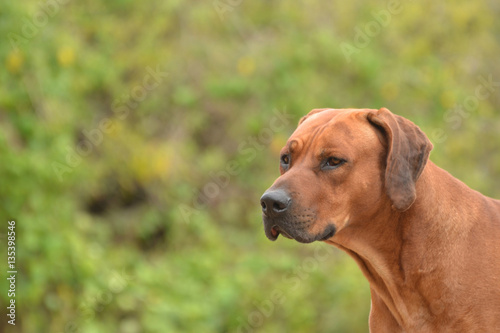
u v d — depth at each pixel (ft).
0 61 34.22
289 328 36.14
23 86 34.88
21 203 33.40
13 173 33.19
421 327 17.72
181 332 36.11
